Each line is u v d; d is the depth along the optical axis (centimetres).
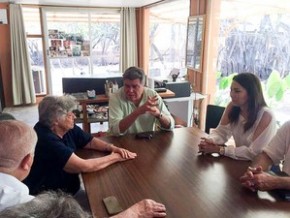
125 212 100
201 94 382
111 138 186
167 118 200
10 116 174
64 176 153
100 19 646
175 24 546
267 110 166
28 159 94
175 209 107
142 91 206
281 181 119
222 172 138
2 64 575
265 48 322
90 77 353
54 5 597
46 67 624
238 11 358
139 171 139
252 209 107
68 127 154
